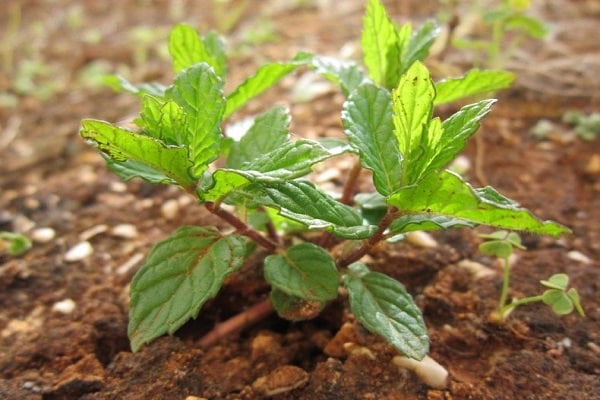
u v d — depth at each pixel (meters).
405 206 0.21
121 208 0.33
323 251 0.24
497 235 0.26
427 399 0.23
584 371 0.24
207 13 0.62
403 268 0.28
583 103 0.37
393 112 0.23
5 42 0.61
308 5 0.58
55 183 0.35
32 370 0.25
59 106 0.47
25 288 0.29
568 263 0.28
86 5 0.69
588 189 0.33
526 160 0.34
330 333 0.26
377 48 0.26
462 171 0.33
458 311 0.26
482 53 0.42
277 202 0.21
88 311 0.27
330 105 0.38
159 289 0.22
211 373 0.25
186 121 0.22
